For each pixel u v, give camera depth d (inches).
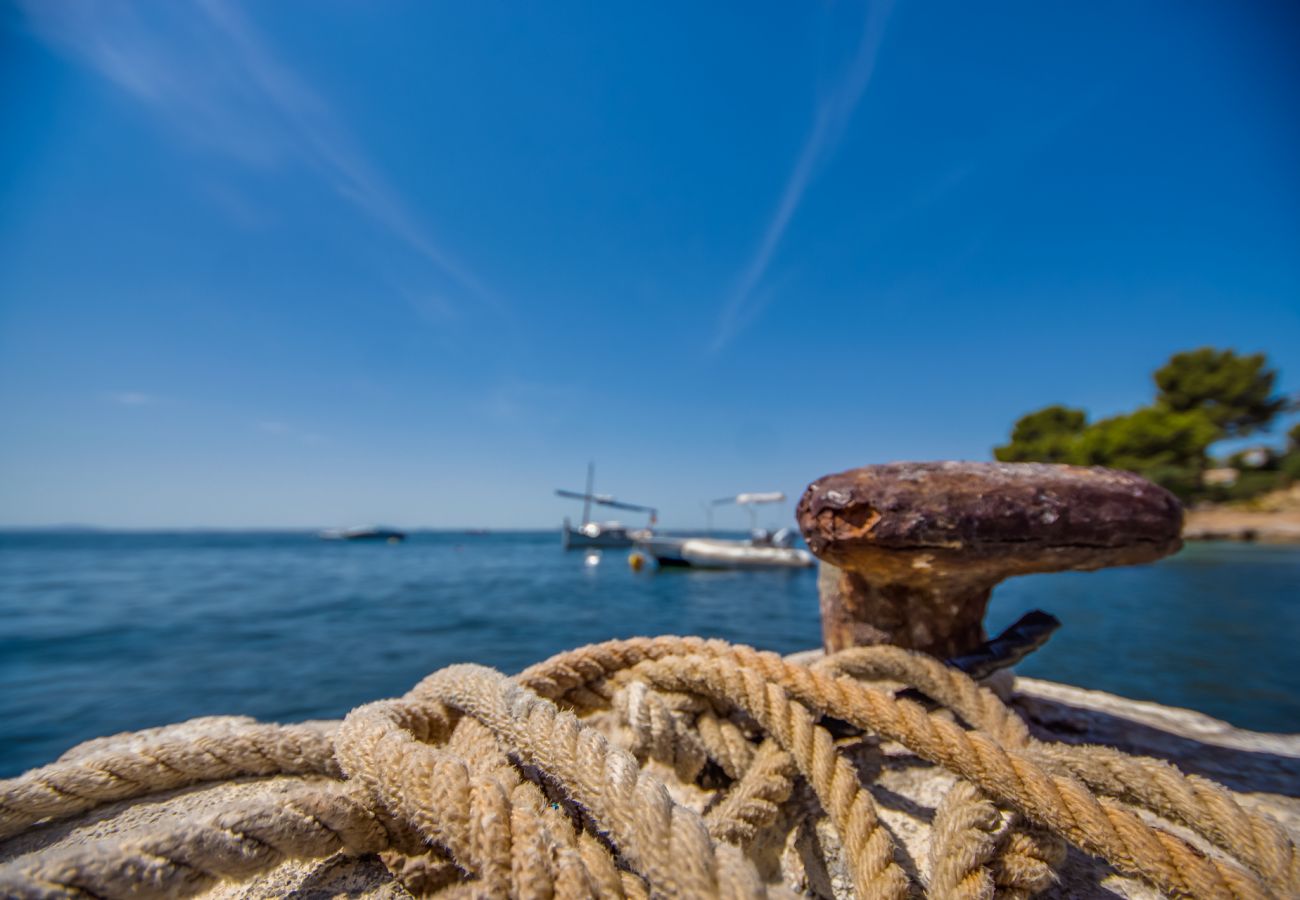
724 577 985.5
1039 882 35.1
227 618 639.1
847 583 61.7
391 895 36.3
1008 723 47.7
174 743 46.8
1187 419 1701.5
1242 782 53.1
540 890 28.4
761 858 43.8
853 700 46.7
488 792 33.4
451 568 1374.3
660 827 30.1
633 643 58.0
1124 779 38.8
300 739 48.3
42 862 26.2
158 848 28.7
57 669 410.6
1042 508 47.2
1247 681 331.0
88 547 3006.9
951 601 58.4
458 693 46.1
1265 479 1633.9
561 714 41.0
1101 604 639.8
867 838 37.8
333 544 3356.3
